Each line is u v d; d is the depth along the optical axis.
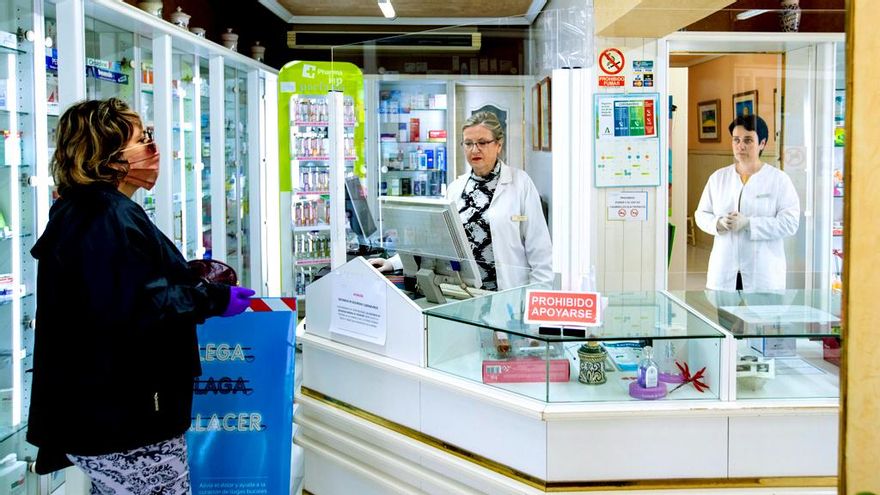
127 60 4.31
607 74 3.59
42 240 2.13
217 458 2.87
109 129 2.11
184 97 5.23
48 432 2.11
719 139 5.98
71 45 3.32
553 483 2.19
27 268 3.31
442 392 2.49
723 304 2.58
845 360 1.02
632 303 2.62
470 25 2.81
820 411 2.18
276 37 7.55
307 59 7.91
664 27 3.40
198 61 5.32
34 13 3.21
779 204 3.66
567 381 2.33
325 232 6.76
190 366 2.25
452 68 2.86
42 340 2.11
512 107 2.73
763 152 3.71
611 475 2.20
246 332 2.91
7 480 3.11
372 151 3.16
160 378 2.15
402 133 3.06
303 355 3.17
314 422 3.07
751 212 3.68
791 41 3.76
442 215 2.69
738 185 3.72
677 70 6.44
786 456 2.22
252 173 6.56
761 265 3.68
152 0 4.27
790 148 3.72
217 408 2.88
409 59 2.97
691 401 2.22
